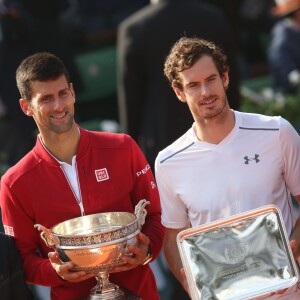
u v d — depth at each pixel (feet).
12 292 49.96
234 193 49.49
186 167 50.19
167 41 72.18
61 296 51.55
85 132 51.03
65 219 50.52
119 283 51.62
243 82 104.47
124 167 51.11
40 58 48.70
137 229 47.73
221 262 47.26
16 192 50.39
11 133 93.97
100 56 109.09
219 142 49.57
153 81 73.00
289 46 96.17
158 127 73.26
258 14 114.32
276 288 46.68
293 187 50.42
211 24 72.64
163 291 70.69
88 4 112.88
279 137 49.39
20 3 96.17
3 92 93.40
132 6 114.11
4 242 49.93
